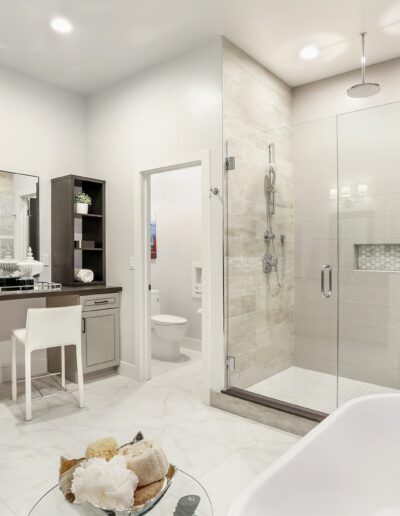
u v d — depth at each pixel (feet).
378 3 8.41
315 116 12.35
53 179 12.59
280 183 10.13
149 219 12.05
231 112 9.98
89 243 12.57
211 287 9.98
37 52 10.64
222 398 9.68
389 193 8.91
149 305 12.04
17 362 11.80
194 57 10.31
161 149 11.12
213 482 6.62
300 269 9.95
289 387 9.78
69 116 13.19
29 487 6.45
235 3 8.42
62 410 9.57
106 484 3.40
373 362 9.11
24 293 10.03
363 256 9.25
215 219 9.86
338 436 5.37
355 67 11.39
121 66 11.39
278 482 4.34
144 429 8.59
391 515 5.21
